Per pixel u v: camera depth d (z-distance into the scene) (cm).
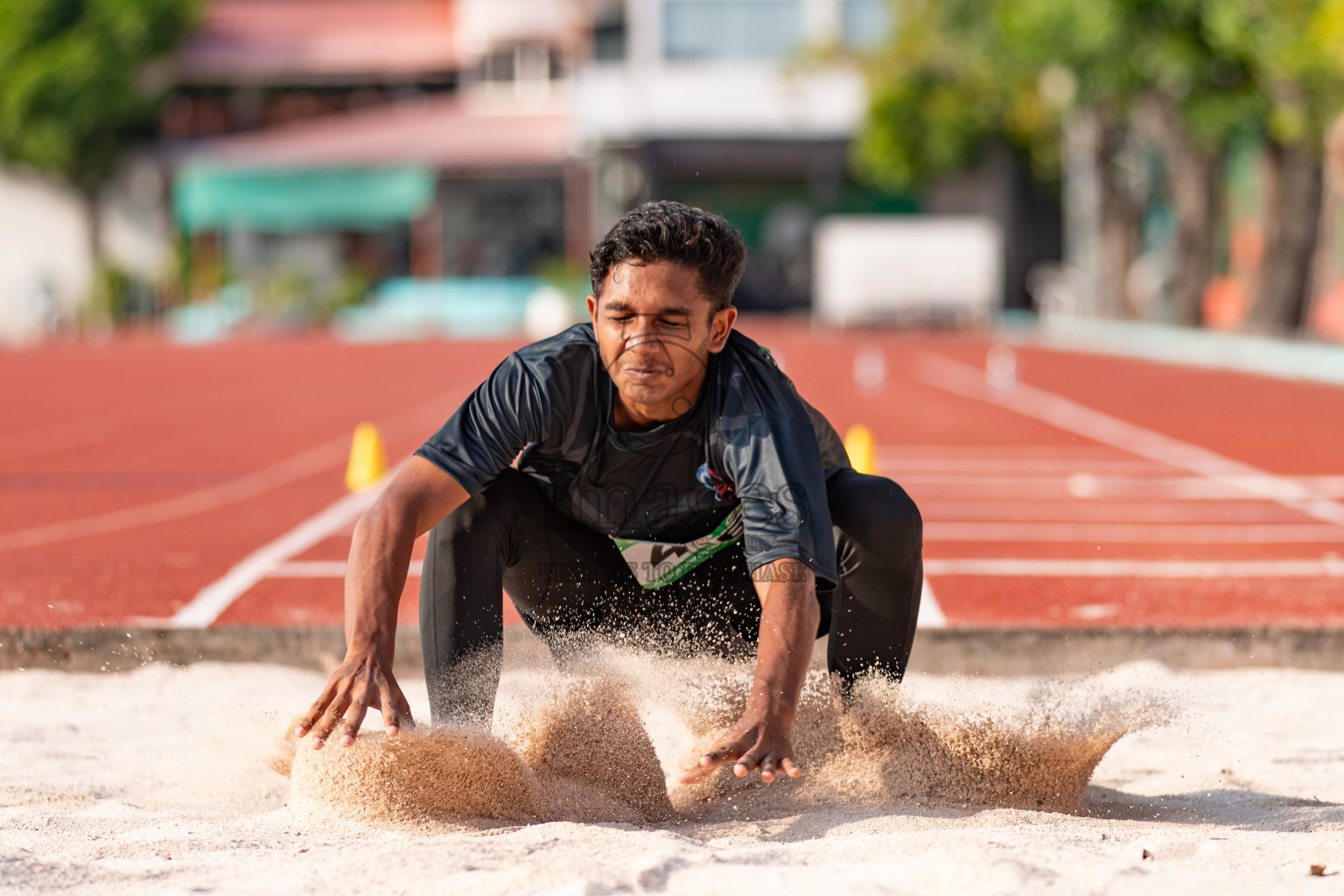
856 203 6091
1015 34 3653
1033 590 1017
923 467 1766
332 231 6291
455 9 6794
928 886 357
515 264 6269
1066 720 520
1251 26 3195
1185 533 1278
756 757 418
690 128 5800
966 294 5456
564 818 480
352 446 2020
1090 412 2484
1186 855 404
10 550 1182
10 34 6125
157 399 2822
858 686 527
